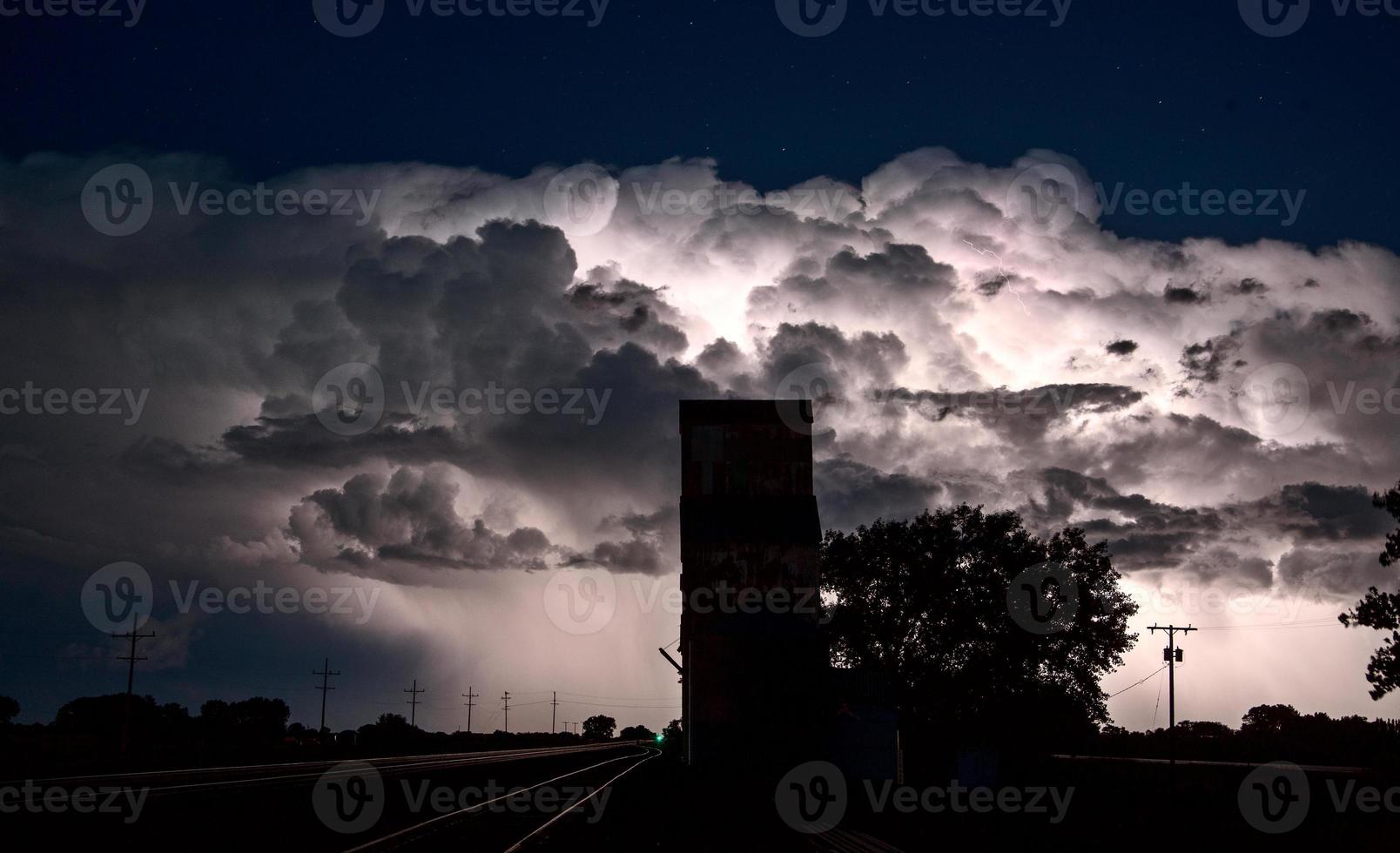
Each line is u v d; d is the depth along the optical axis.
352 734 116.62
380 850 22.52
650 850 23.84
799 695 53.03
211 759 65.56
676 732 108.31
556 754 103.81
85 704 141.62
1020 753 62.00
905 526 67.62
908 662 65.00
